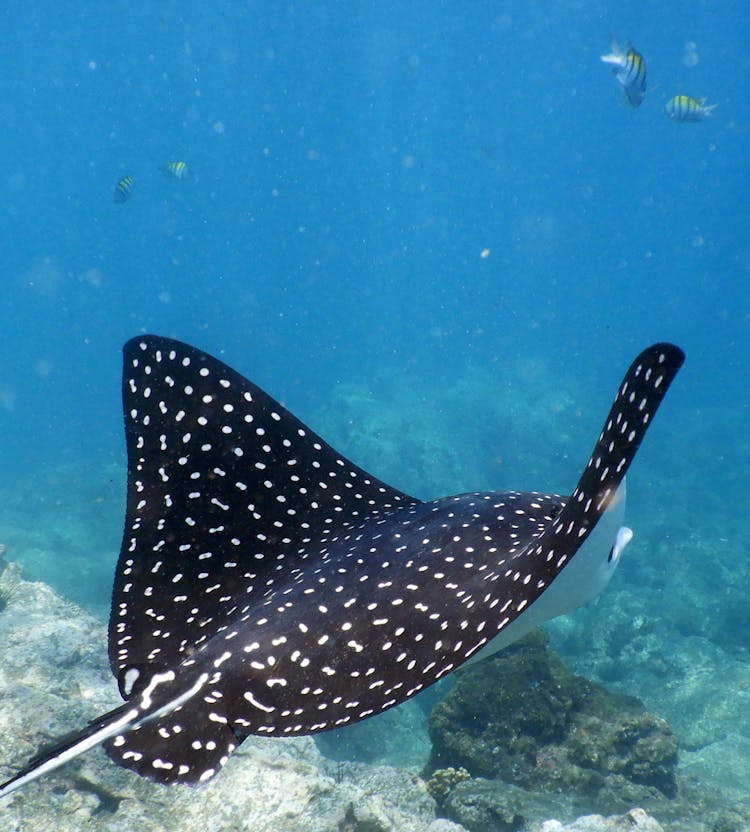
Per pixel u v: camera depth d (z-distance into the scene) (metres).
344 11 61.62
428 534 1.96
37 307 93.19
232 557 2.03
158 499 2.06
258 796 3.98
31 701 4.27
